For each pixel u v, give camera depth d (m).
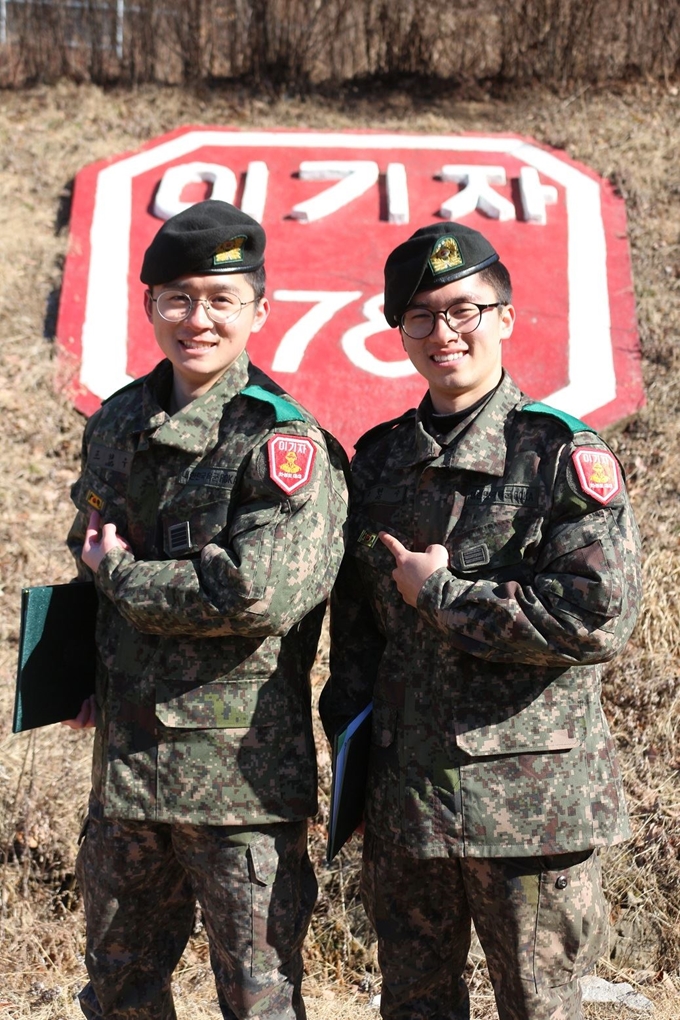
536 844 2.20
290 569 2.17
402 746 2.32
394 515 2.40
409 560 2.29
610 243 5.68
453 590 2.21
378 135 6.37
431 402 2.48
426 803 2.26
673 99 6.84
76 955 3.38
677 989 3.22
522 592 2.15
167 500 2.35
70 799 3.68
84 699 2.58
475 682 2.25
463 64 7.32
